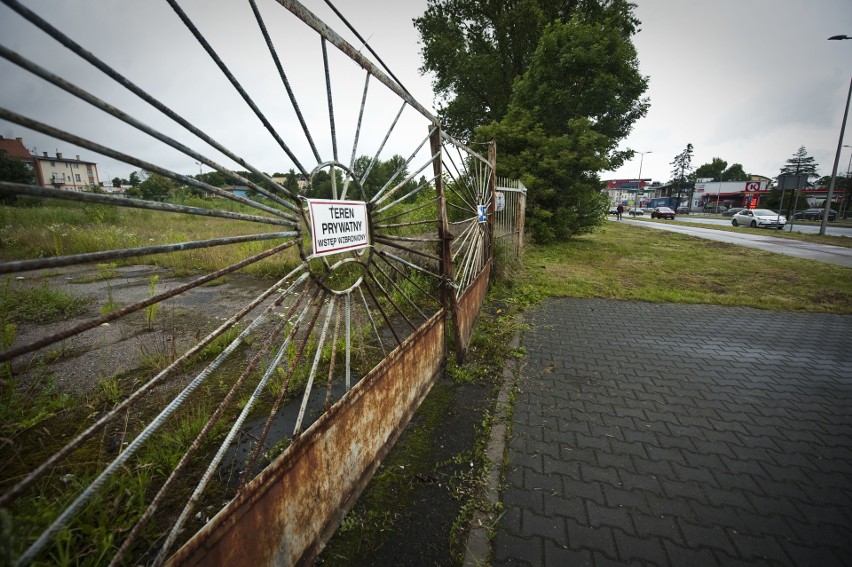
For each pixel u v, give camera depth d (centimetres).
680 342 497
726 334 527
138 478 221
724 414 336
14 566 88
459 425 315
